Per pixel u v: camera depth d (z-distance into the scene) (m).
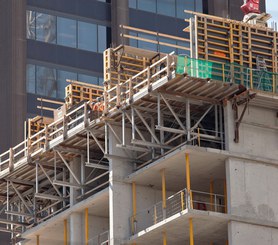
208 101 101.25
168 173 103.00
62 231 112.38
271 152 102.31
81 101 118.69
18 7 148.38
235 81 101.12
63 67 148.38
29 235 113.31
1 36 147.50
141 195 104.75
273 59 106.50
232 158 100.94
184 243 103.88
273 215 101.06
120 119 104.75
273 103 102.50
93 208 108.12
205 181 104.31
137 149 103.06
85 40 150.50
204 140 102.12
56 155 108.88
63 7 150.88
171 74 99.44
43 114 145.00
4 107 144.50
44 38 148.75
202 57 104.56
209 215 99.00
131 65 115.38
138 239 103.00
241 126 101.81
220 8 155.75
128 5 153.12
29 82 146.38
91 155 108.81
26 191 115.06
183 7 155.88
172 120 103.31
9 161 112.56
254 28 106.75
